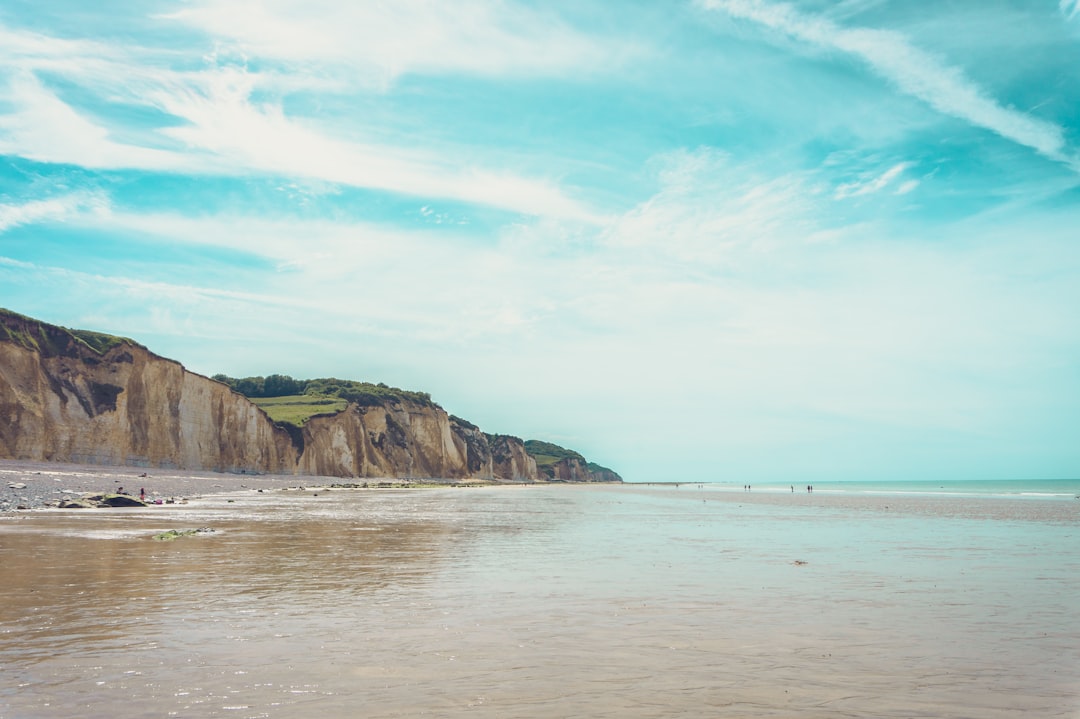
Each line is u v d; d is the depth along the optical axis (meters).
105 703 7.39
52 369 69.69
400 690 7.95
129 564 17.33
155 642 9.91
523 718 7.11
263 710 7.25
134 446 74.50
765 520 40.97
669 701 7.71
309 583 15.23
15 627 10.67
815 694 8.02
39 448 64.88
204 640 10.08
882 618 12.12
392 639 10.30
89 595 13.28
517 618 11.88
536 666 8.98
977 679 8.66
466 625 11.29
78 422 69.25
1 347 65.50
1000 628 11.41
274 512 39.56
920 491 155.50
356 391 160.62
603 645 10.09
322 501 55.66
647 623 11.58
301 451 110.75
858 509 57.06
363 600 13.36
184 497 51.81
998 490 170.25
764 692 8.08
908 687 8.32
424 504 56.34
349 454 121.50
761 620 11.88
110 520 29.98
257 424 97.81
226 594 13.70
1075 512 52.75
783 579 16.53
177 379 83.62
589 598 13.80
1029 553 22.78
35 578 15.05
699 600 13.70
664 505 64.19
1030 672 8.98
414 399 162.12
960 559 20.94
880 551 23.22
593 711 7.36
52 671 8.48
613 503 68.50
